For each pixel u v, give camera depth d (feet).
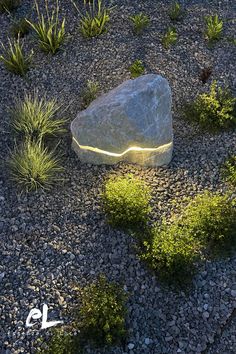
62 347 10.98
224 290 12.18
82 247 12.44
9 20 16.35
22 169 12.94
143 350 11.40
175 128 14.47
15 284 11.85
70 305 11.68
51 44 15.26
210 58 15.67
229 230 12.48
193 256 12.15
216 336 11.68
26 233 12.53
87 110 13.04
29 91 14.84
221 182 13.61
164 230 12.64
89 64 15.35
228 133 14.42
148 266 12.19
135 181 13.28
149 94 12.66
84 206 13.01
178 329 11.68
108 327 11.01
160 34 16.10
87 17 16.24
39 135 13.69
